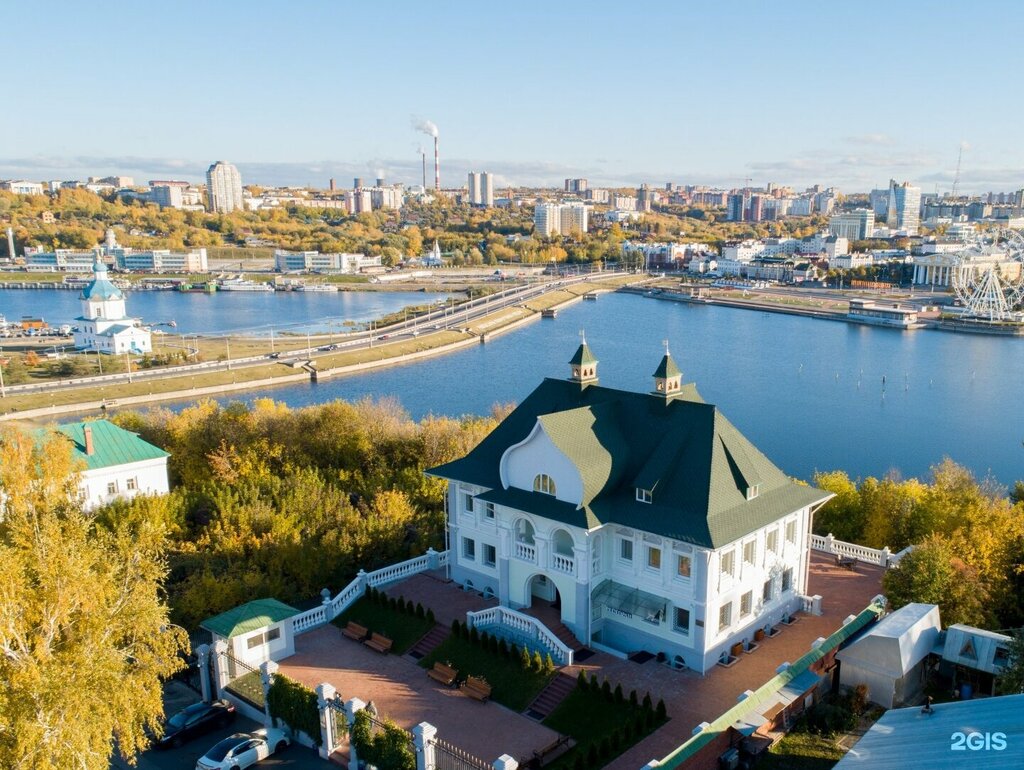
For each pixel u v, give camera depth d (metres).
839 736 48.53
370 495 89.06
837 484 87.69
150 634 45.62
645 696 50.16
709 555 54.53
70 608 41.59
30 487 49.72
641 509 58.94
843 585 69.94
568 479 59.97
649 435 63.66
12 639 40.38
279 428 109.75
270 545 72.19
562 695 53.62
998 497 99.12
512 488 64.12
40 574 41.75
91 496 88.75
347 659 60.38
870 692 51.66
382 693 55.31
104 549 48.34
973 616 56.62
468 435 108.19
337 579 73.44
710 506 56.56
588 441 61.97
